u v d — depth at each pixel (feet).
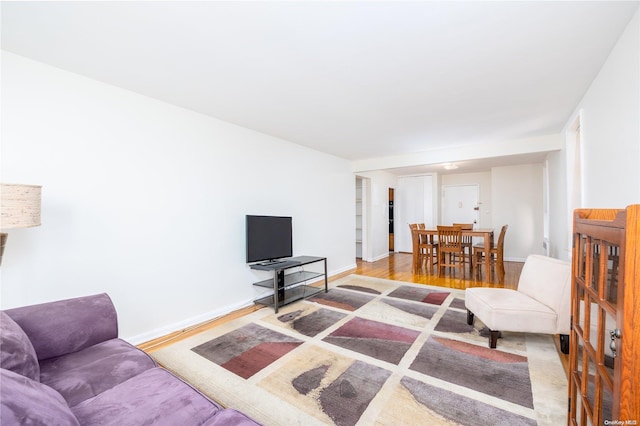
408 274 17.19
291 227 13.16
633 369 2.53
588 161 8.11
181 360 7.30
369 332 8.92
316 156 15.97
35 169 6.58
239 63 6.69
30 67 6.51
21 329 4.28
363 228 21.95
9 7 4.72
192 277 9.71
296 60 6.57
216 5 4.73
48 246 6.75
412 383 6.25
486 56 6.42
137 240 8.34
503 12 4.96
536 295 8.31
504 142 14.05
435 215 24.35
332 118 10.59
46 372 4.47
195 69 6.97
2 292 6.14
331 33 5.55
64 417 2.89
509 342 8.20
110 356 4.98
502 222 21.44
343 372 6.70
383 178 23.86
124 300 8.04
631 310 2.54
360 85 7.87
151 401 3.83
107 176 7.74
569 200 11.34
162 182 8.95
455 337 8.54
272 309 11.16
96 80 7.54
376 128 11.84
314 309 11.11
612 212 3.59
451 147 15.25
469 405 5.54
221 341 8.36
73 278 7.11
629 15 5.06
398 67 6.89
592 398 4.08
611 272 3.23
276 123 11.18
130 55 6.34
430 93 8.42
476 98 8.80
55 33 5.52
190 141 9.72
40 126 6.65
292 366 6.98
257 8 4.82
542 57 6.47
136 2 4.64
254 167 12.10
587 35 5.65
